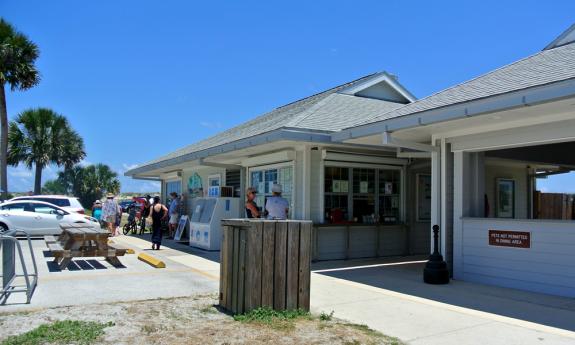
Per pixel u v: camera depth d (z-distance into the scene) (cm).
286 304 629
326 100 1397
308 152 1209
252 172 1469
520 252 829
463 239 927
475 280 901
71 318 598
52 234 1720
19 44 2519
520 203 1392
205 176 1950
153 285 831
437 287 844
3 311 631
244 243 621
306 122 1168
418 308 682
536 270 803
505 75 891
